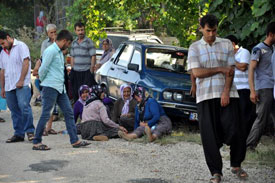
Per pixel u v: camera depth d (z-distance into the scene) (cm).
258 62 768
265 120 782
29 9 3731
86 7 1332
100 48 1606
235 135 632
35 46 2430
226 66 638
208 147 629
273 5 883
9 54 916
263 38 922
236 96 634
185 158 786
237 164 650
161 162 758
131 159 776
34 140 847
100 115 959
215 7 987
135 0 1321
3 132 1025
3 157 789
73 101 1255
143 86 1034
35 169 711
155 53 1111
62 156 795
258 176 671
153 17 1403
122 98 1022
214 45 639
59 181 648
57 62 835
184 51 1130
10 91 917
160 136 932
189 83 1031
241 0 970
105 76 1175
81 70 1141
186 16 1288
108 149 853
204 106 634
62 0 2673
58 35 835
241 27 971
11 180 654
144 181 648
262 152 795
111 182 643
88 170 705
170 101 1000
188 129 1025
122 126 998
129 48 1156
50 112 845
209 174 688
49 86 832
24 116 916
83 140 942
